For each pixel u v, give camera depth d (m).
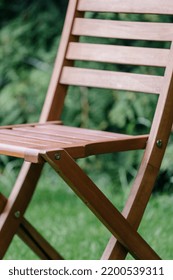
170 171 4.44
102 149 2.49
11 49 4.88
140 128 4.67
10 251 3.43
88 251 3.41
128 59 2.81
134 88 2.77
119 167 4.64
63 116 4.75
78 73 2.93
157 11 2.80
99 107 4.68
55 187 4.59
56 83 2.96
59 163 2.33
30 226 2.85
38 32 4.88
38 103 4.77
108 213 2.47
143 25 2.81
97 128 4.69
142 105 4.50
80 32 2.97
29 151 2.32
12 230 2.78
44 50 4.86
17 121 4.81
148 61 2.75
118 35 2.87
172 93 2.66
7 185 4.64
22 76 4.85
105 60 2.88
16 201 2.77
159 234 3.54
